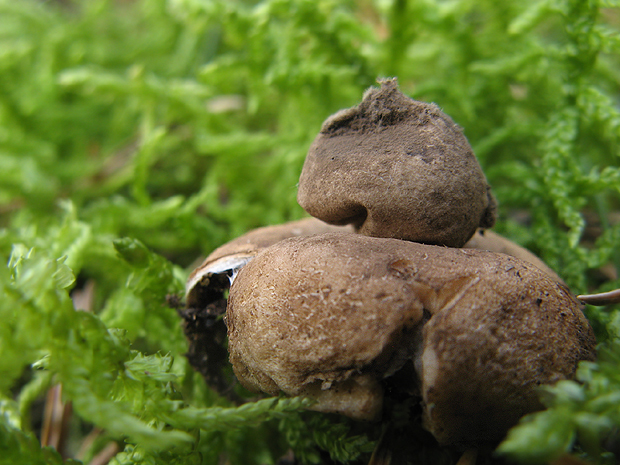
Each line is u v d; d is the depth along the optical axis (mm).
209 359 47
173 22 118
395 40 83
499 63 80
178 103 93
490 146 75
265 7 80
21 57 108
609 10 98
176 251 81
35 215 88
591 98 63
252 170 90
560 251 58
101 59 117
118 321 57
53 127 104
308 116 83
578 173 60
